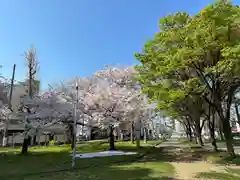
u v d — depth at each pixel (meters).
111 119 21.45
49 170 11.73
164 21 12.62
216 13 10.10
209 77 12.85
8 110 21.88
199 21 10.62
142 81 14.61
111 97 22.17
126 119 22.19
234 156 13.40
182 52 10.66
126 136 54.44
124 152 20.61
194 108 20.09
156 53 13.14
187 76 13.56
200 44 10.45
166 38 11.73
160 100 14.48
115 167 12.13
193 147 24.80
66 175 10.14
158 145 33.31
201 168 11.12
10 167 13.02
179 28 11.89
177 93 12.41
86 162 14.42
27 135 19.64
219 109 13.79
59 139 41.00
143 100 24.50
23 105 20.67
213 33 10.21
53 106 20.72
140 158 16.75
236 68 10.27
